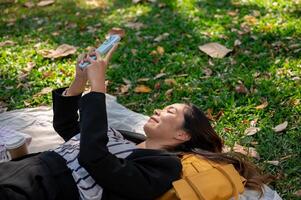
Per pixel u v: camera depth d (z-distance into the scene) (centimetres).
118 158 262
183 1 602
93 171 253
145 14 584
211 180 268
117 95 440
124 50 504
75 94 295
